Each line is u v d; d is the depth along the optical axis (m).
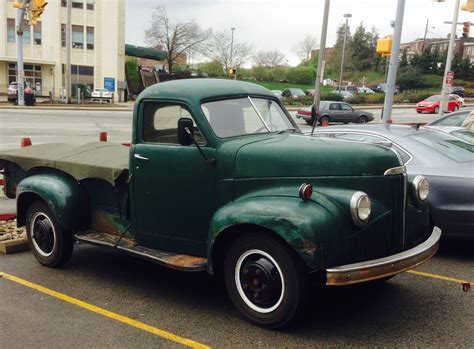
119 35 49.22
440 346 3.78
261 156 4.16
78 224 5.38
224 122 4.51
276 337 3.90
